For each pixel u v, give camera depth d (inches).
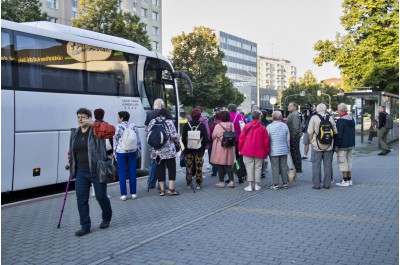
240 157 426.3
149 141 354.9
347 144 403.5
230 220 282.4
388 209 308.5
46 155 373.7
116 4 1439.5
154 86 502.3
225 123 402.9
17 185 349.7
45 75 374.6
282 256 209.2
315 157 395.9
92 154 248.8
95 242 237.5
